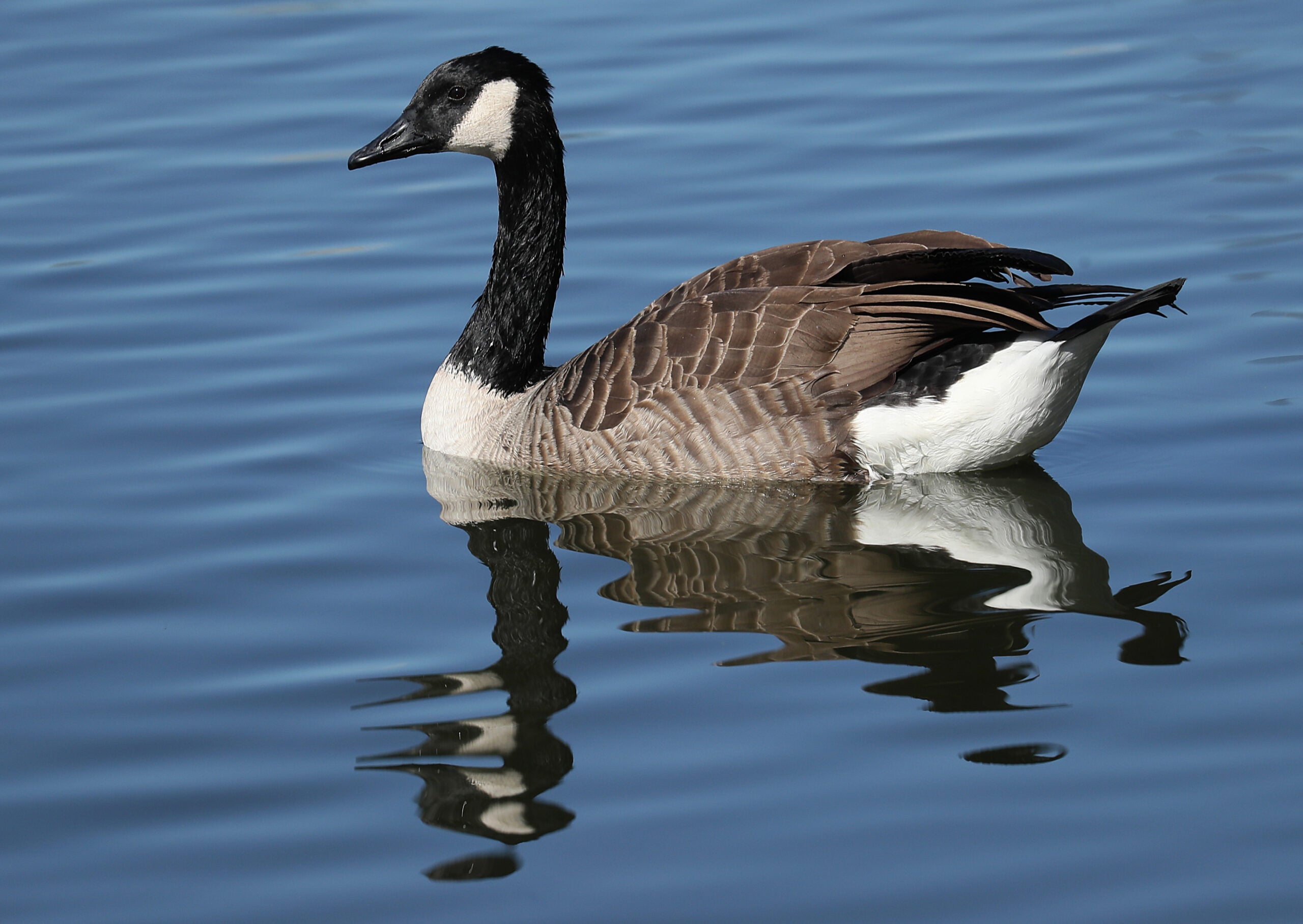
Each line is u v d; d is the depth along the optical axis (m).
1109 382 15.34
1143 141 19.94
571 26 23.89
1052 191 18.91
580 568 12.18
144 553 12.56
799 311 13.38
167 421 15.09
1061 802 8.84
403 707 10.20
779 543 12.55
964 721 9.65
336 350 16.64
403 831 8.91
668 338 13.74
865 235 18.06
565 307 17.27
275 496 13.70
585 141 20.55
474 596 11.76
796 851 8.54
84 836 8.97
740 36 23.50
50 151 20.70
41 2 25.16
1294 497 12.83
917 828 8.68
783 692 10.08
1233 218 18.08
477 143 15.17
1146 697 9.85
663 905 8.17
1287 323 16.03
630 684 10.28
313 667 10.77
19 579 12.11
